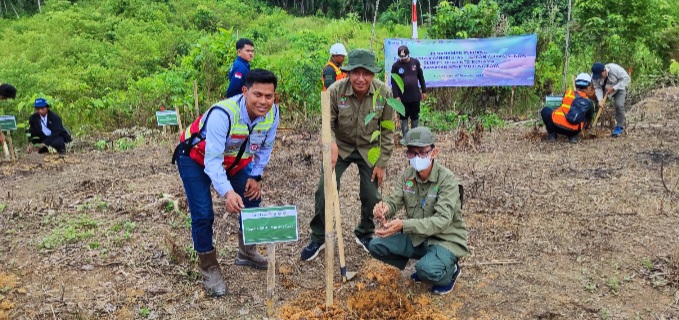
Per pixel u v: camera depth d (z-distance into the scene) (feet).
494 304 12.08
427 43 34.76
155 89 39.11
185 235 16.08
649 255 14.17
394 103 10.73
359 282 13.01
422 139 11.37
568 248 14.75
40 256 14.75
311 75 35.42
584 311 11.75
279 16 114.42
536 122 32.53
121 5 96.48
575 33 38.34
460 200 12.32
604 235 15.51
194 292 12.75
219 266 13.39
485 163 23.50
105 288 12.87
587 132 28.22
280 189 20.65
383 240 12.39
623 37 37.19
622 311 11.69
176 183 21.75
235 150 11.80
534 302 12.14
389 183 20.79
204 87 36.14
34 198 20.31
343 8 125.70
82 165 25.71
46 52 68.18
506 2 67.82
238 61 22.16
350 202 18.85
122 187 21.42
